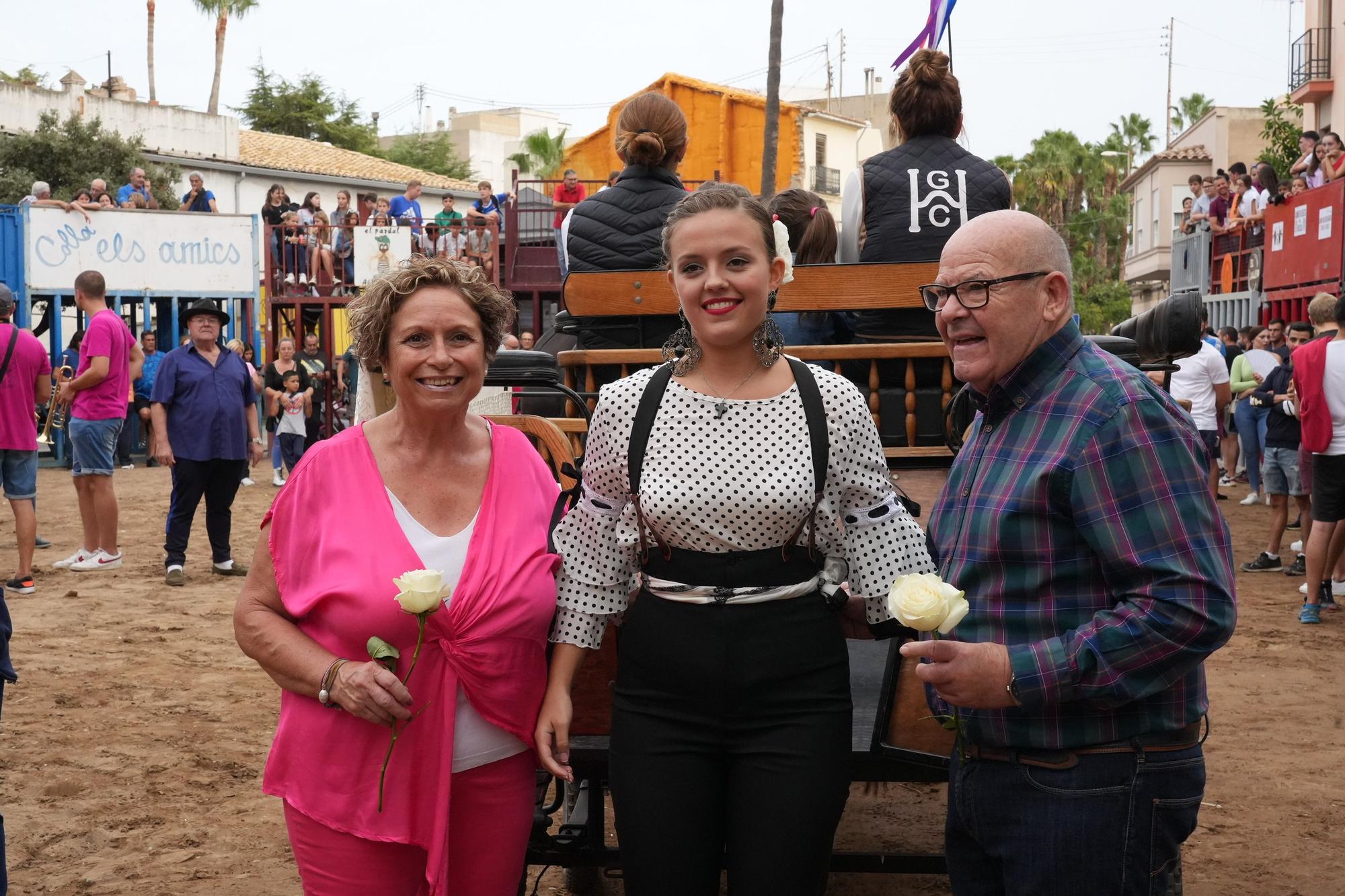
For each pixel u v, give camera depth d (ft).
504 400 14.97
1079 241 220.64
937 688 7.54
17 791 16.81
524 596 8.46
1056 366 7.83
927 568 8.36
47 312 69.36
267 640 8.43
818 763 8.04
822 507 8.20
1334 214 47.65
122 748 18.78
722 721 8.16
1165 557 7.25
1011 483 7.72
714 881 8.32
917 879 14.42
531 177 110.42
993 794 7.87
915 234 13.93
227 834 15.46
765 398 8.23
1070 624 7.59
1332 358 27.35
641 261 14.57
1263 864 14.84
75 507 48.52
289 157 130.11
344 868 8.38
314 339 59.41
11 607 28.71
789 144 98.78
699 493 8.05
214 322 31.71
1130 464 7.36
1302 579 33.83
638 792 8.20
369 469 8.69
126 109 116.67
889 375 13.24
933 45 20.81
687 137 15.19
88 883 13.89
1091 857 7.58
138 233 69.41
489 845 8.68
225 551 33.22
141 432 70.85
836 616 8.45
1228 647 26.22
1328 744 19.66
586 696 9.86
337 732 8.31
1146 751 7.62
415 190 83.15
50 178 108.06
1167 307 11.73
